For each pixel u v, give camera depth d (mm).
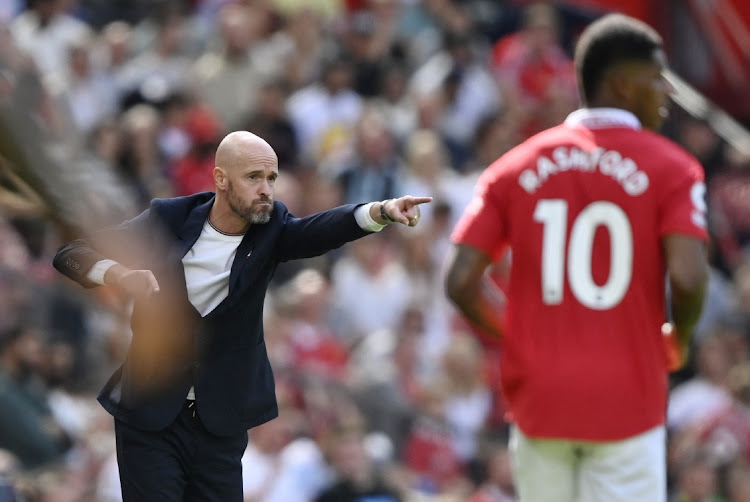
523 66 46219
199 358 14703
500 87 45781
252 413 14992
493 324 17062
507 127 44094
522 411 16359
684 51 45188
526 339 16375
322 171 40594
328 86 42656
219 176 14672
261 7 46062
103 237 13789
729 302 40875
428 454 31766
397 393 32000
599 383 15953
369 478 29484
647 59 16828
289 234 14789
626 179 16219
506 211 16734
